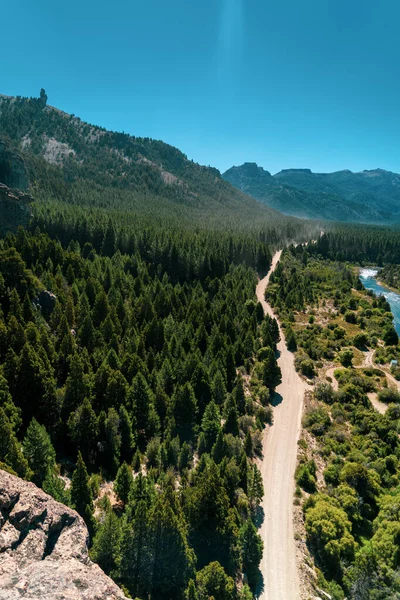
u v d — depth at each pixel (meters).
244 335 118.75
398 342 139.75
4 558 21.19
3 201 144.25
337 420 89.31
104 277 127.38
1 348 72.38
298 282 197.12
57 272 119.00
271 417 88.44
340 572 52.34
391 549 52.31
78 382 67.12
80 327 88.50
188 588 39.12
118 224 191.00
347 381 108.75
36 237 137.50
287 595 48.88
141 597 39.47
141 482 49.38
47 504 25.53
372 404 99.31
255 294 167.12
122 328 101.81
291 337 131.00
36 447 50.28
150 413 71.69
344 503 60.97
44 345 77.38
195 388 82.88
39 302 97.44
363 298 195.38
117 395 71.19
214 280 160.12
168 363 85.56
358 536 57.88
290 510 62.19
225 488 56.56
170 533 40.66
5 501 23.98
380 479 68.62
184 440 73.00
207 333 111.88
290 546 55.78
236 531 49.66
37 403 66.12
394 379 114.56
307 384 108.19
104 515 48.66
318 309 173.62
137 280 131.25
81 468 46.34
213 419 72.19
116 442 63.44
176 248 165.38
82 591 20.08
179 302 127.62
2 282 90.44
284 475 70.19
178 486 59.56
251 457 73.50
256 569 50.88
